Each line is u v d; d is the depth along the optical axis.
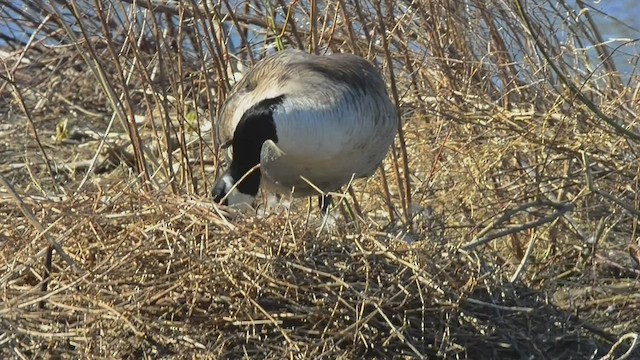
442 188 11.27
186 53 13.66
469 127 11.73
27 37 16.81
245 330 8.11
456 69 12.03
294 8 11.87
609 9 15.38
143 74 11.20
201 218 8.63
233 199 9.77
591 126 11.28
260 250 8.32
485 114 11.20
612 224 10.72
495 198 11.08
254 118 9.54
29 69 15.99
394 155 10.52
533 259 10.70
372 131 9.88
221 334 7.98
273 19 11.27
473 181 10.95
